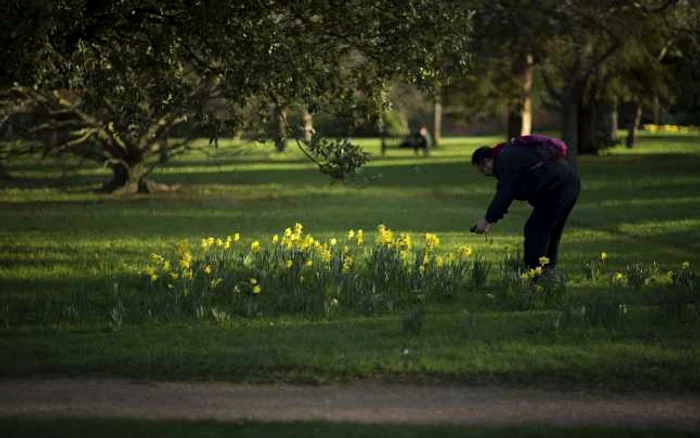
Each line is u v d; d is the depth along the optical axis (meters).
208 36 13.93
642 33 38.81
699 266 16.34
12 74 13.43
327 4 15.12
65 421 7.47
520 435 7.06
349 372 9.05
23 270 16.12
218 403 8.16
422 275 13.64
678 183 36.75
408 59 15.58
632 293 13.37
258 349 9.91
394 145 76.94
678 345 9.91
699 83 43.81
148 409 7.98
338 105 16.31
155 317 11.77
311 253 15.12
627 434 7.11
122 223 24.64
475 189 36.66
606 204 29.12
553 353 9.55
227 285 13.03
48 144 33.75
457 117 48.78
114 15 14.11
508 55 42.53
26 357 9.73
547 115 93.56
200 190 36.56
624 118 98.12
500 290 13.39
